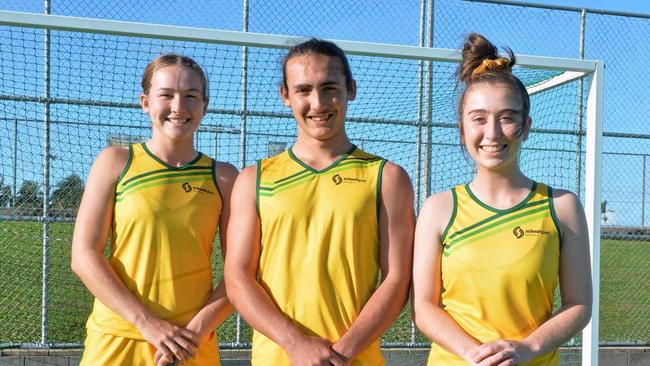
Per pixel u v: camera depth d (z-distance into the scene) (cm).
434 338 227
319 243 239
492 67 251
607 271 1230
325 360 222
